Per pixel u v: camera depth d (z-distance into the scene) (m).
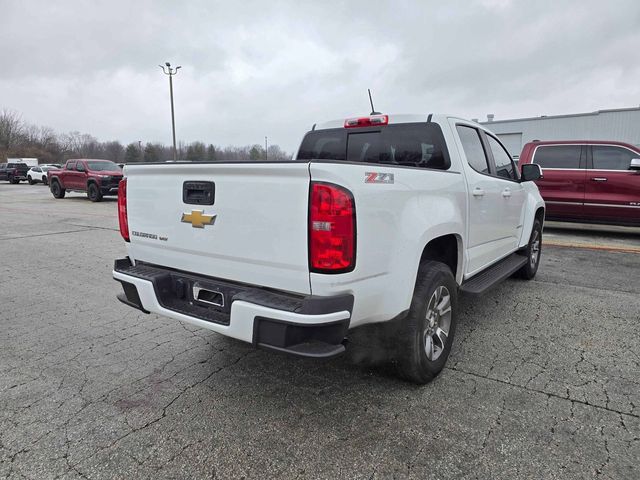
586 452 2.23
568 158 9.23
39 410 2.70
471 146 3.87
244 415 2.62
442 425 2.48
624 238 9.07
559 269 6.20
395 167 2.54
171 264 2.89
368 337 2.81
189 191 2.65
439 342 3.06
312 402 2.76
